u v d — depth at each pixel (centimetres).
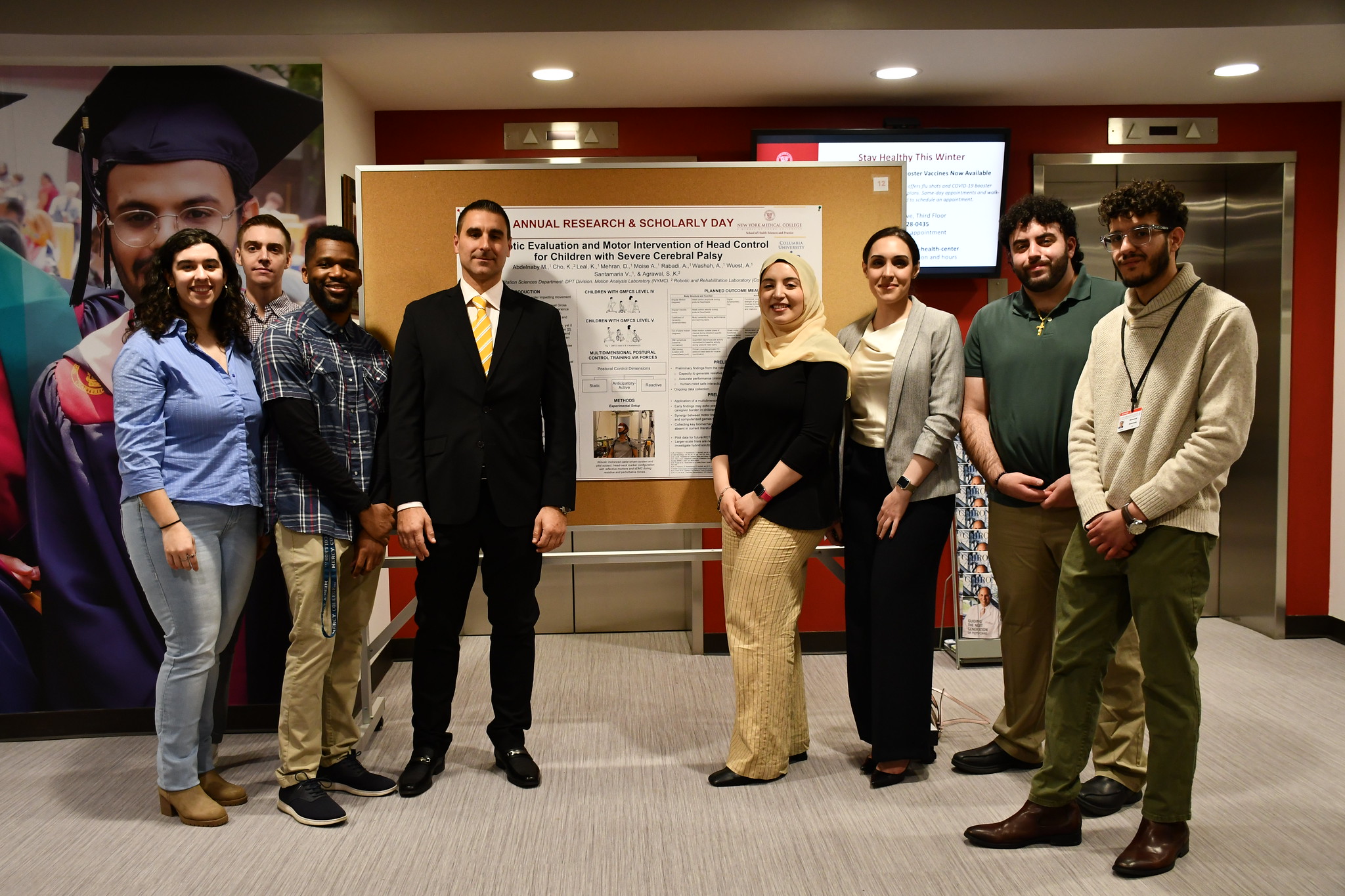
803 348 261
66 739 322
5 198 321
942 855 229
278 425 245
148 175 324
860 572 271
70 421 322
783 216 308
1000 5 315
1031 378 256
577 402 309
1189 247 434
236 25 306
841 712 335
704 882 218
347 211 363
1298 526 421
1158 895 209
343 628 268
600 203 305
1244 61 353
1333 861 223
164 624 247
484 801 262
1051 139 412
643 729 317
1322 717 320
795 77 367
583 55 336
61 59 321
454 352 262
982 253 404
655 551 322
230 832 246
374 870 225
